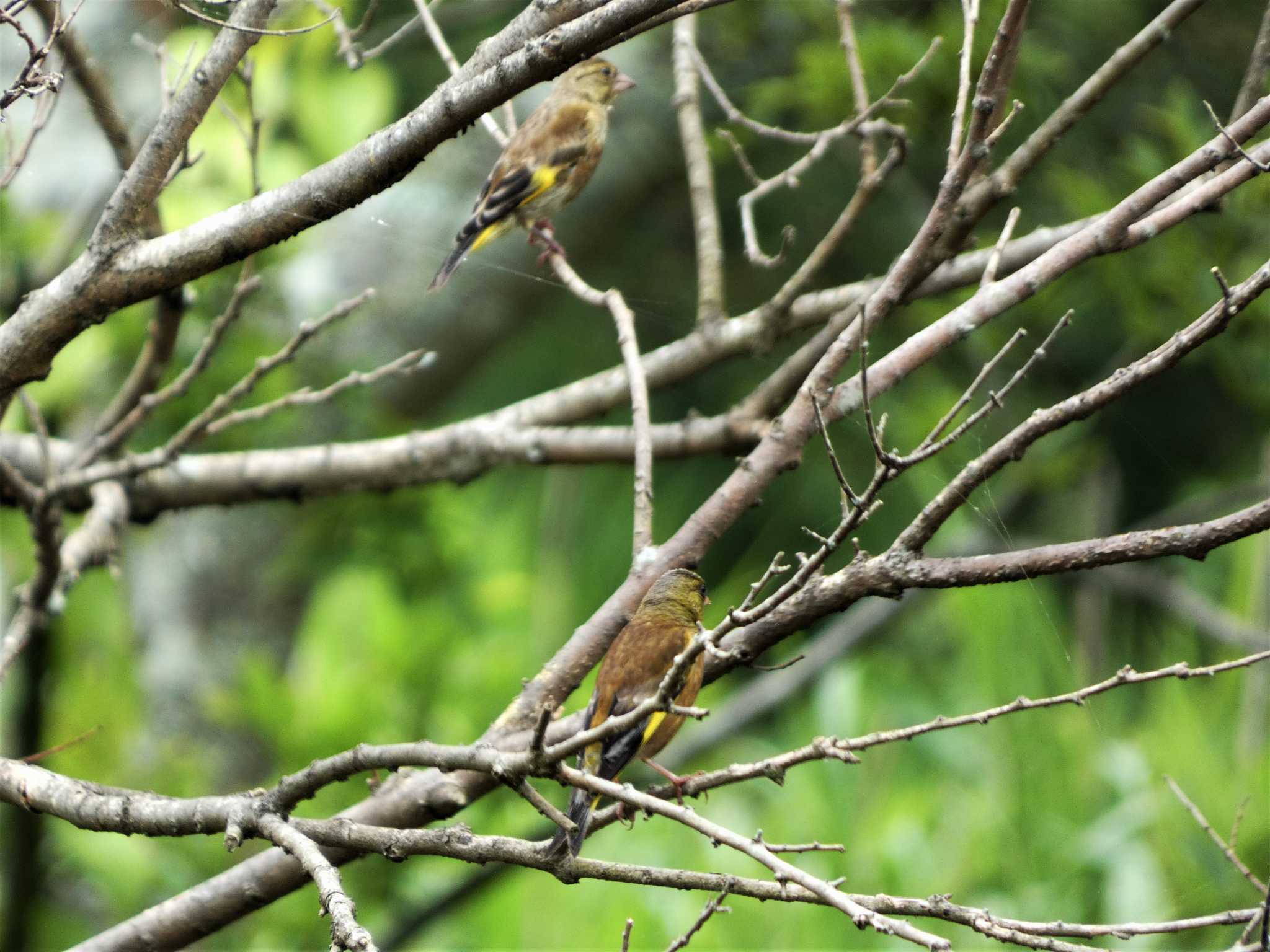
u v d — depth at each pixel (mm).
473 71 5742
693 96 9508
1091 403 5875
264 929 10062
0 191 7109
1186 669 5133
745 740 16359
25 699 9836
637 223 17766
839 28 11164
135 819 5781
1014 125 11961
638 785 7781
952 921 5047
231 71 5926
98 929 12219
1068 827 12586
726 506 7105
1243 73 13305
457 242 10789
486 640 12016
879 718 14688
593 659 6953
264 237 5926
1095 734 13164
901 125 10531
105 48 10008
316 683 10711
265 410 8930
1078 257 6648
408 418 15250
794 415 7070
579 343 18688
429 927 11164
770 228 16906
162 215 9430
